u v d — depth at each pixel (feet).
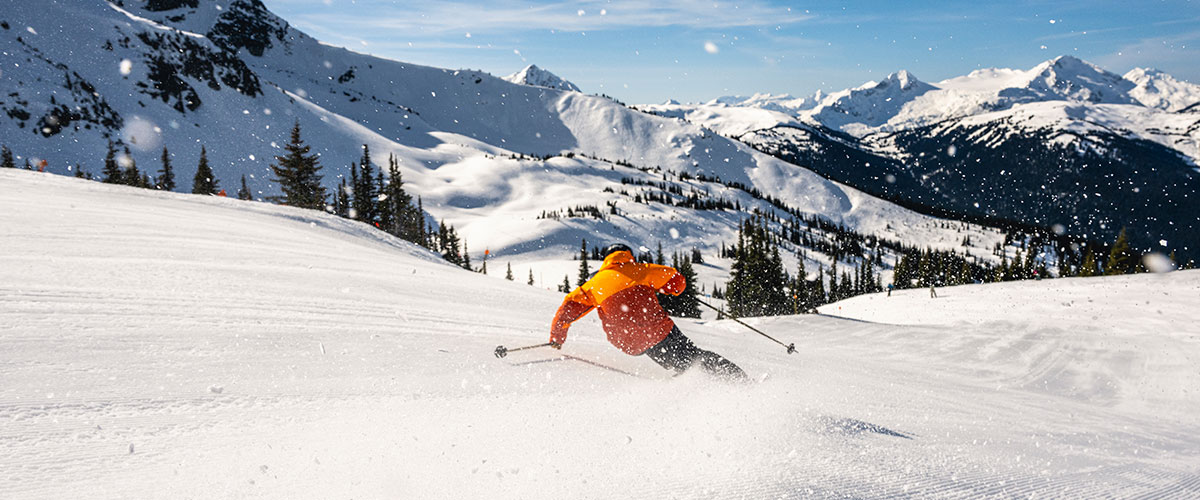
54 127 479.82
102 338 12.12
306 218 64.44
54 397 8.56
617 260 14.73
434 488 5.95
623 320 13.82
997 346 45.06
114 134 520.83
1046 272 233.96
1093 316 59.21
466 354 14.51
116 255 24.39
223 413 8.58
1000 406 19.38
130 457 6.59
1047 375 35.32
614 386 12.28
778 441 8.17
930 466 7.85
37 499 5.28
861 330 56.54
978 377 34.35
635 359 15.76
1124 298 69.46
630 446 7.70
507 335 18.34
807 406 11.62
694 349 13.74
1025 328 53.26
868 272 434.30
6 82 492.54
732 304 189.37
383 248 61.26
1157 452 12.44
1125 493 7.89
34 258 21.49
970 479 7.48
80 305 14.90
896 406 14.65
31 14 595.06
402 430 8.14
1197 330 47.34
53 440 6.91
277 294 20.51
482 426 8.48
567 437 8.04
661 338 13.64
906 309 93.76
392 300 23.16
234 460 6.65
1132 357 38.34
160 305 16.12
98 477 5.93
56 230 29.14
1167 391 30.42
